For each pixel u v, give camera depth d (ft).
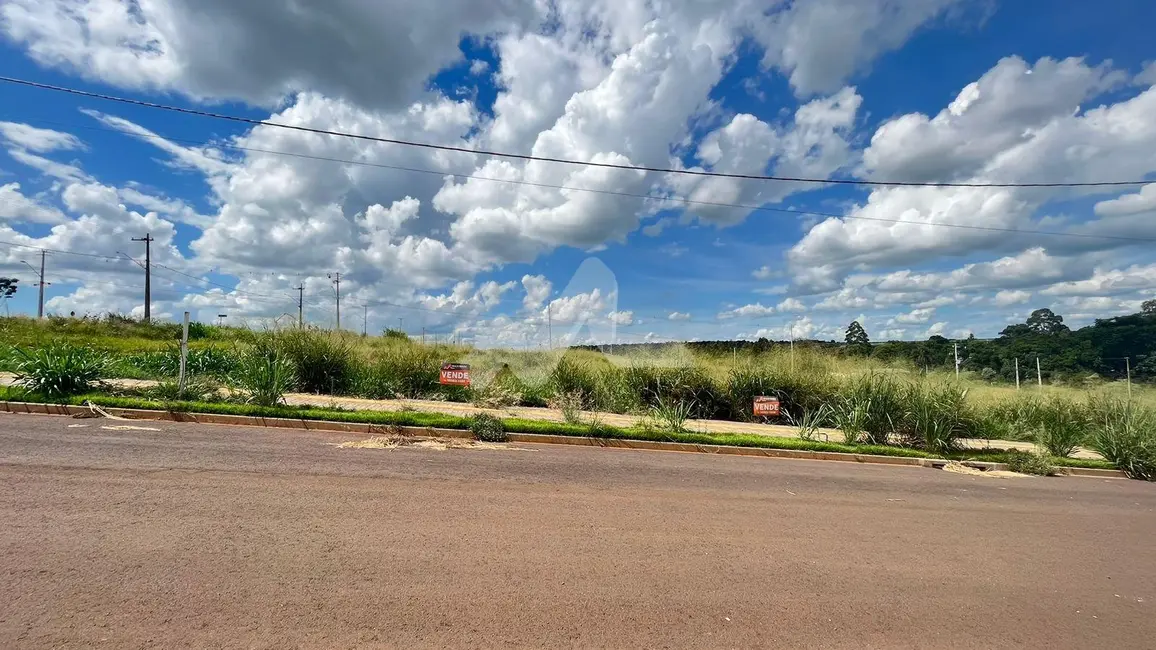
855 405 44.52
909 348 83.56
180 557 14.02
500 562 15.20
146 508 17.35
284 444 27.86
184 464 22.70
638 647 11.44
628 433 36.65
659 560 16.22
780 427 48.75
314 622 11.46
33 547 14.02
